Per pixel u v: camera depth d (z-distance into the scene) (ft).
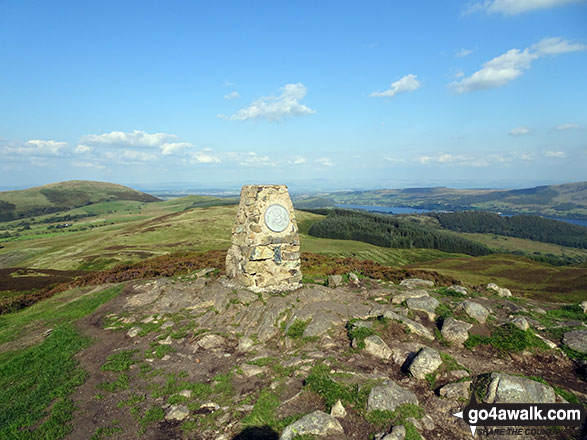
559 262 402.31
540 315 51.78
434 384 33.04
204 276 76.95
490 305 55.47
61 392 36.37
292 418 28.22
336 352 40.04
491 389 30.76
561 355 38.29
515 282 183.42
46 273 182.39
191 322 53.47
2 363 46.83
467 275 207.62
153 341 48.60
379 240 475.72
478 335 42.06
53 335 53.93
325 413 27.66
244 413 30.48
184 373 39.55
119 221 630.74
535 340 40.09
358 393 30.37
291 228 65.16
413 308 49.65
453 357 37.76
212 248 301.02
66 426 30.73
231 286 64.08
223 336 47.96
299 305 53.98
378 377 33.14
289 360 39.14
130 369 41.32
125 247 307.99
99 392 36.47
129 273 89.20
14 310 79.15
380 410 28.32
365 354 39.14
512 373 35.27
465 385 32.09
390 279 81.00
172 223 429.79
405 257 386.93
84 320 59.72
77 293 81.61
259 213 62.54
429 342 41.65
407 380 33.99
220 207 581.94
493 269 234.58
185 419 30.96
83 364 43.37
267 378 36.45
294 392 32.48
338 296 58.18
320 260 99.86
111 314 61.36
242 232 65.41
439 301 50.98
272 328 47.75
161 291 69.51
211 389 35.63
